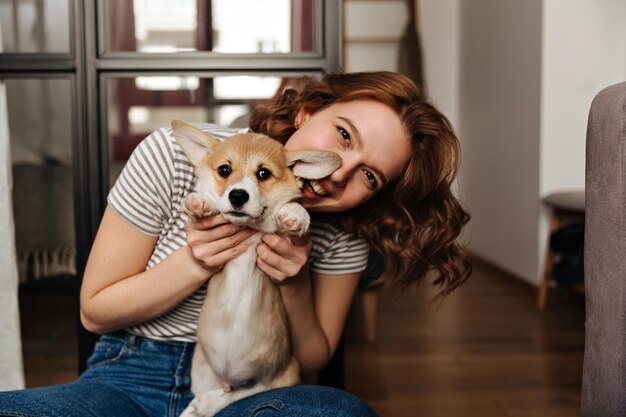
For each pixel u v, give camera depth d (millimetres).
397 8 5211
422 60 5301
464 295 3682
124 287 1259
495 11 4410
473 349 2754
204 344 1250
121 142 2303
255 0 1907
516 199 4078
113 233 1291
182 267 1231
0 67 1694
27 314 3195
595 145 1194
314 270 1481
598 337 1189
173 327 1347
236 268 1219
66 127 2824
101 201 1742
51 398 1157
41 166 2766
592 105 1223
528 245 3900
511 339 2881
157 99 2338
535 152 3779
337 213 1437
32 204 2705
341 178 1251
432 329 3041
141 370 1330
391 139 1269
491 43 4500
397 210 1445
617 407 1142
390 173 1304
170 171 1283
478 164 4828
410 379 2420
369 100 1294
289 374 1328
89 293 1300
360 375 2467
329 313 1481
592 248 1208
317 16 1735
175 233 1316
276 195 1183
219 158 1188
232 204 1113
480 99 4750
